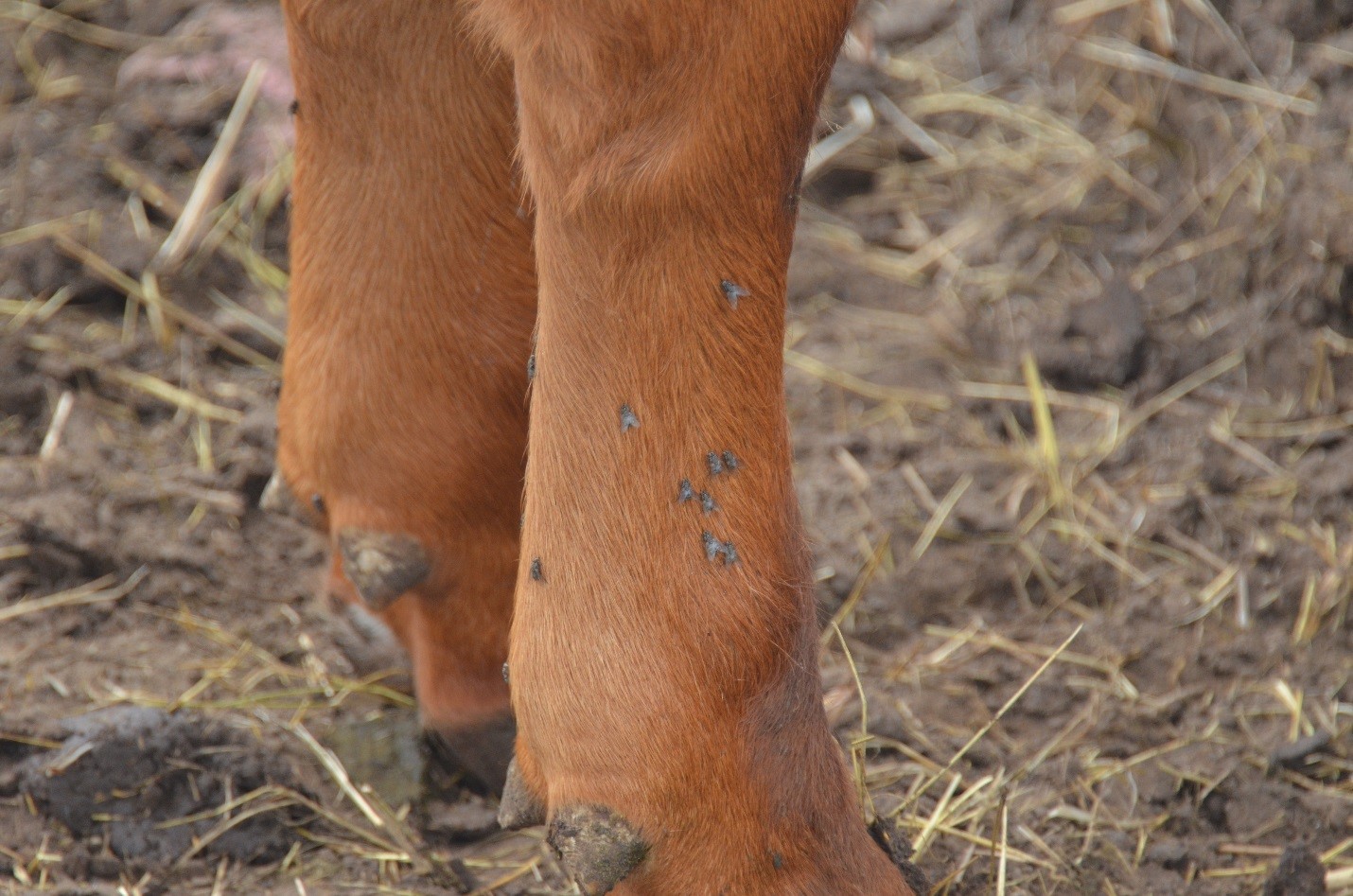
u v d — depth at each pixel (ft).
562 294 9.49
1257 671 16.39
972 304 21.49
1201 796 14.78
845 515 18.21
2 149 21.68
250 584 17.07
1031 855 13.93
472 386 11.34
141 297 20.13
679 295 9.34
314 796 14.32
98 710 14.76
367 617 13.05
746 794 9.74
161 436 18.69
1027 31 25.25
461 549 11.79
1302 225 20.56
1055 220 22.52
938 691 16.06
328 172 11.30
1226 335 20.63
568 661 9.70
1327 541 17.78
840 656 16.46
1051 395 20.17
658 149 8.94
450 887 13.56
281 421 12.14
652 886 9.87
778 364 9.79
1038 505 18.40
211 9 24.09
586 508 9.62
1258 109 22.61
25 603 16.37
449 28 10.60
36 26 23.59
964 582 17.48
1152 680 16.34
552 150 9.11
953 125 24.08
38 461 17.95
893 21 25.46
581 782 9.70
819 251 22.31
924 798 14.52
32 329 19.44
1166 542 17.98
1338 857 14.11
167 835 13.76
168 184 21.68
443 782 14.48
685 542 9.56
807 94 9.18
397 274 11.20
